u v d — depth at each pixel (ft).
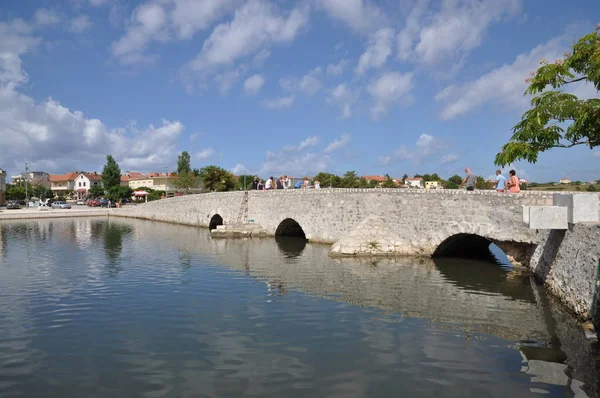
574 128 40.37
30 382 26.58
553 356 30.17
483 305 43.09
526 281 53.88
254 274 59.16
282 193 107.65
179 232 127.34
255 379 26.78
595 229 34.99
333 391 25.20
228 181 232.12
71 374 27.66
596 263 34.19
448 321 38.11
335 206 92.73
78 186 436.76
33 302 44.83
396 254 75.41
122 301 45.06
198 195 150.51
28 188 363.76
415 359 29.78
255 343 32.86
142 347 32.17
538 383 26.08
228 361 29.50
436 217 71.72
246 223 112.68
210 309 41.96
